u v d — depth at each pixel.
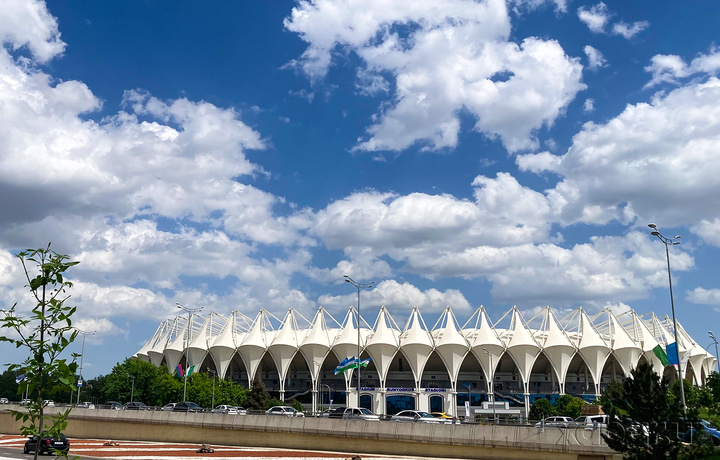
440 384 136.38
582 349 118.38
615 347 118.56
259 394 110.19
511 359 127.62
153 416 62.28
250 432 55.91
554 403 125.44
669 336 126.31
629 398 31.89
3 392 160.62
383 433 48.16
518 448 41.72
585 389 132.12
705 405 76.00
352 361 83.06
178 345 134.75
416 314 124.00
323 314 128.12
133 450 52.72
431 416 61.12
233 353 127.56
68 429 67.38
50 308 12.27
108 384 113.94
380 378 120.75
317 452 50.28
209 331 139.25
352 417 59.47
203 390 102.94
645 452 31.02
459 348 119.44
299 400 136.38
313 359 122.94
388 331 122.19
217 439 57.72
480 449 43.47
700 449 30.83
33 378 11.86
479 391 130.38
